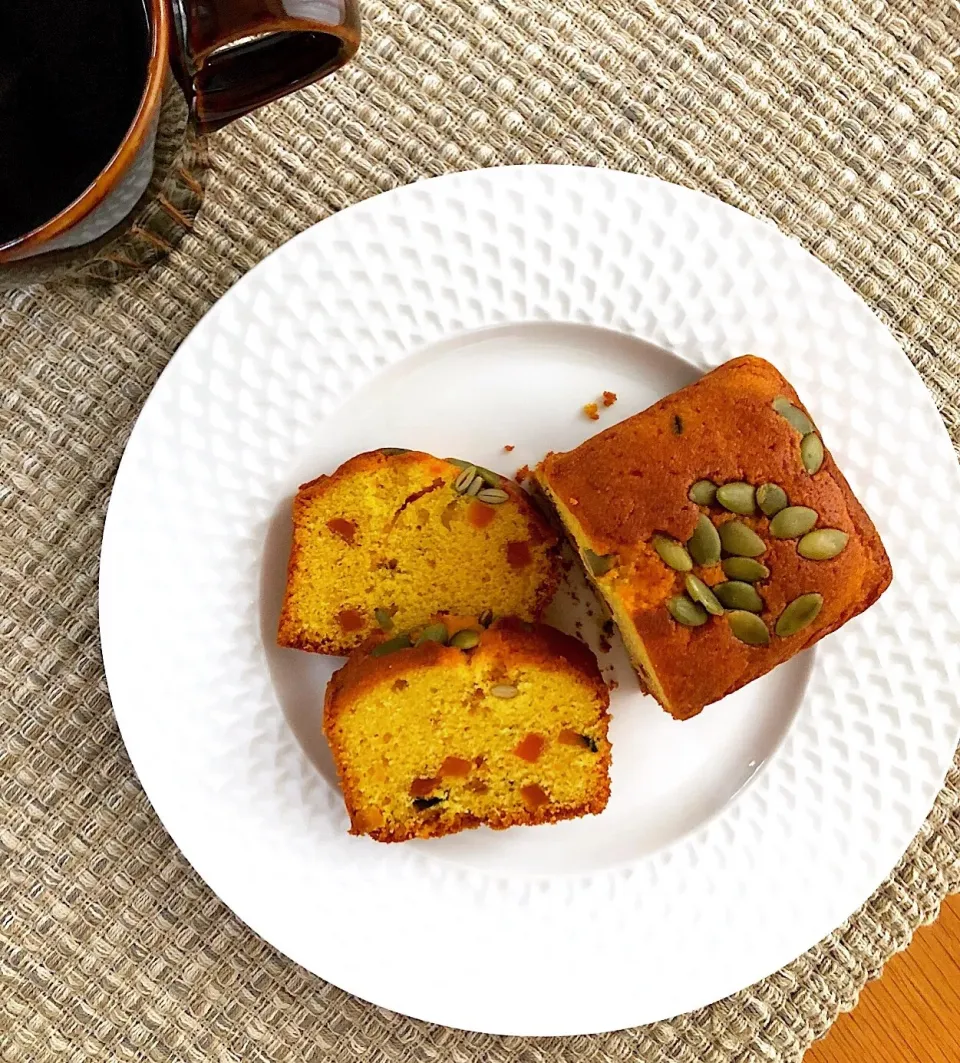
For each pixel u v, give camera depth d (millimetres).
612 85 315
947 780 315
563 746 295
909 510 300
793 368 301
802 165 317
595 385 309
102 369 310
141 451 288
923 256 318
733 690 279
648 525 272
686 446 275
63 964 308
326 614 300
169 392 288
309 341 293
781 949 299
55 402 310
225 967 311
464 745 294
